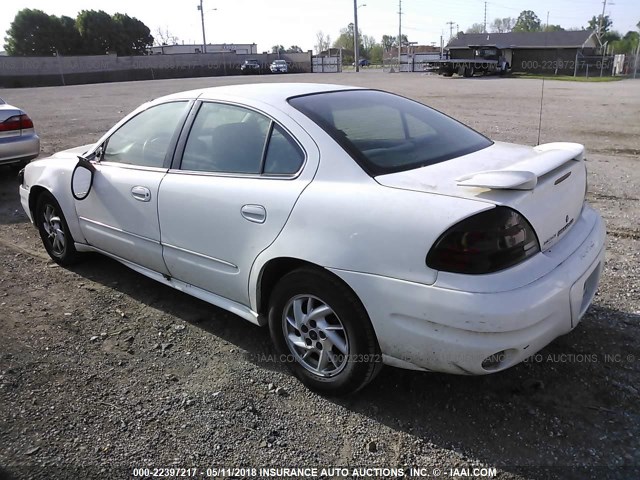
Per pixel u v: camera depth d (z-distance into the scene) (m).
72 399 3.02
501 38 57.03
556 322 2.57
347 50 102.44
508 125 12.48
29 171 5.01
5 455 2.61
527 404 2.89
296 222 2.88
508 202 2.44
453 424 2.77
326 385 2.97
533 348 2.53
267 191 3.04
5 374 3.24
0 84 43.59
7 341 3.62
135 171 3.91
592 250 2.90
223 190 3.26
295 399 3.01
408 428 2.76
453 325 2.41
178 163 3.65
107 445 2.67
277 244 2.96
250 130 3.28
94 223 4.33
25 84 45.16
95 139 11.88
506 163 2.98
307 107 3.22
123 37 71.75
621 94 21.81
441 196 2.53
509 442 2.63
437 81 33.69
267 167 3.15
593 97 20.28
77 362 3.38
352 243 2.66
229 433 2.75
